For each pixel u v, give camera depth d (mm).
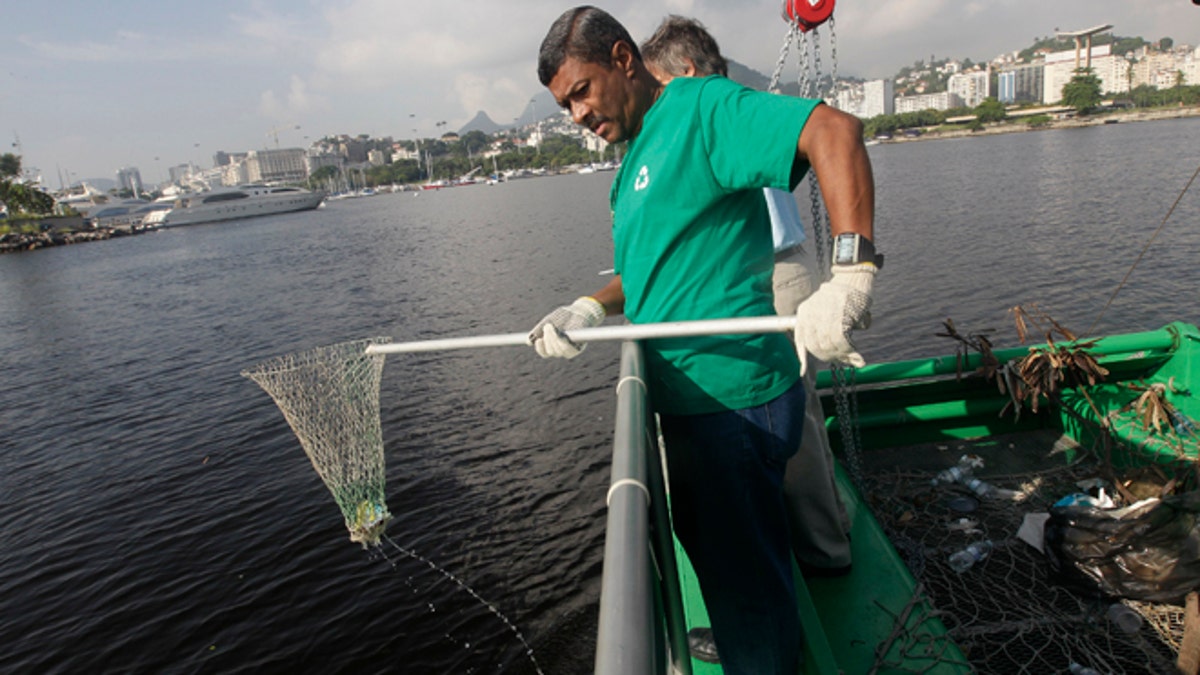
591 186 92312
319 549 9133
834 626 2355
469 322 19422
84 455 12953
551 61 1611
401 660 7172
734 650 1714
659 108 1514
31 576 9367
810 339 1291
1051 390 3453
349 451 2936
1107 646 2338
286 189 118125
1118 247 18547
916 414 3729
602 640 623
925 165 58812
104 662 7703
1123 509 2609
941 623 2314
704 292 1561
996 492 3262
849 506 2957
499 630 7371
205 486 11172
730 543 1637
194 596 8562
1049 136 92250
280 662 7367
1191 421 3301
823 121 1311
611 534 795
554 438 11250
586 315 1985
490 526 9102
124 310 28422
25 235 79062
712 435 1575
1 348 23500
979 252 19766
